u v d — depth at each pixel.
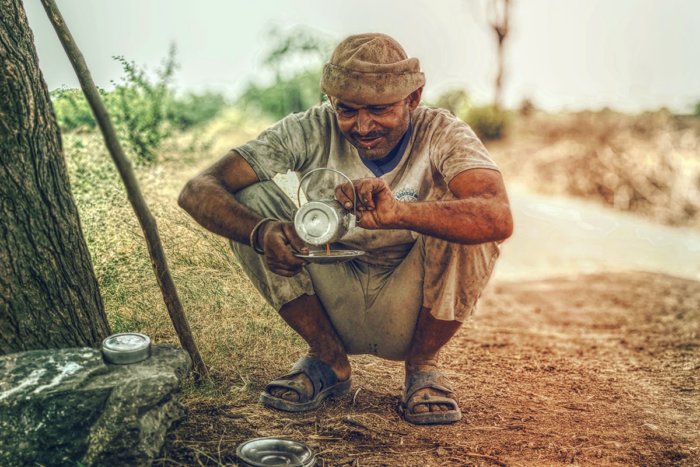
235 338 3.65
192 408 2.98
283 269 2.70
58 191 2.96
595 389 3.82
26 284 2.79
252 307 3.86
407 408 3.11
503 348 4.59
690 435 3.24
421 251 3.02
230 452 2.68
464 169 2.74
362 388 3.43
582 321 5.76
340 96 2.72
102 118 2.49
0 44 2.77
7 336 2.74
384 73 2.69
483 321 5.48
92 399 2.40
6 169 2.76
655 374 4.25
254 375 3.41
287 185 3.28
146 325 3.59
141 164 5.91
